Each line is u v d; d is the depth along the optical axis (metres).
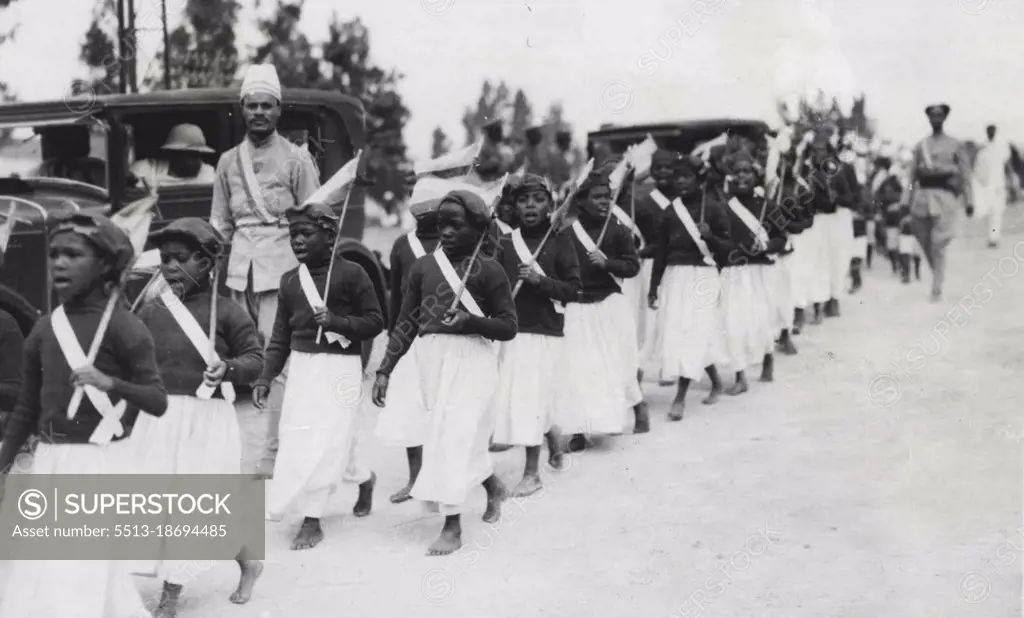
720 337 7.78
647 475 6.30
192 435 4.66
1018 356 8.80
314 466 5.24
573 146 11.02
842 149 10.98
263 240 6.80
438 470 5.13
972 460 6.29
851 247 10.83
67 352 3.89
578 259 6.65
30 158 7.28
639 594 4.61
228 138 7.64
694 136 10.86
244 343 4.82
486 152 8.05
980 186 12.39
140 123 7.40
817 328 10.35
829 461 6.43
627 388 7.15
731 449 6.75
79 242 3.88
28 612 3.92
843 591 4.60
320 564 5.06
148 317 4.75
